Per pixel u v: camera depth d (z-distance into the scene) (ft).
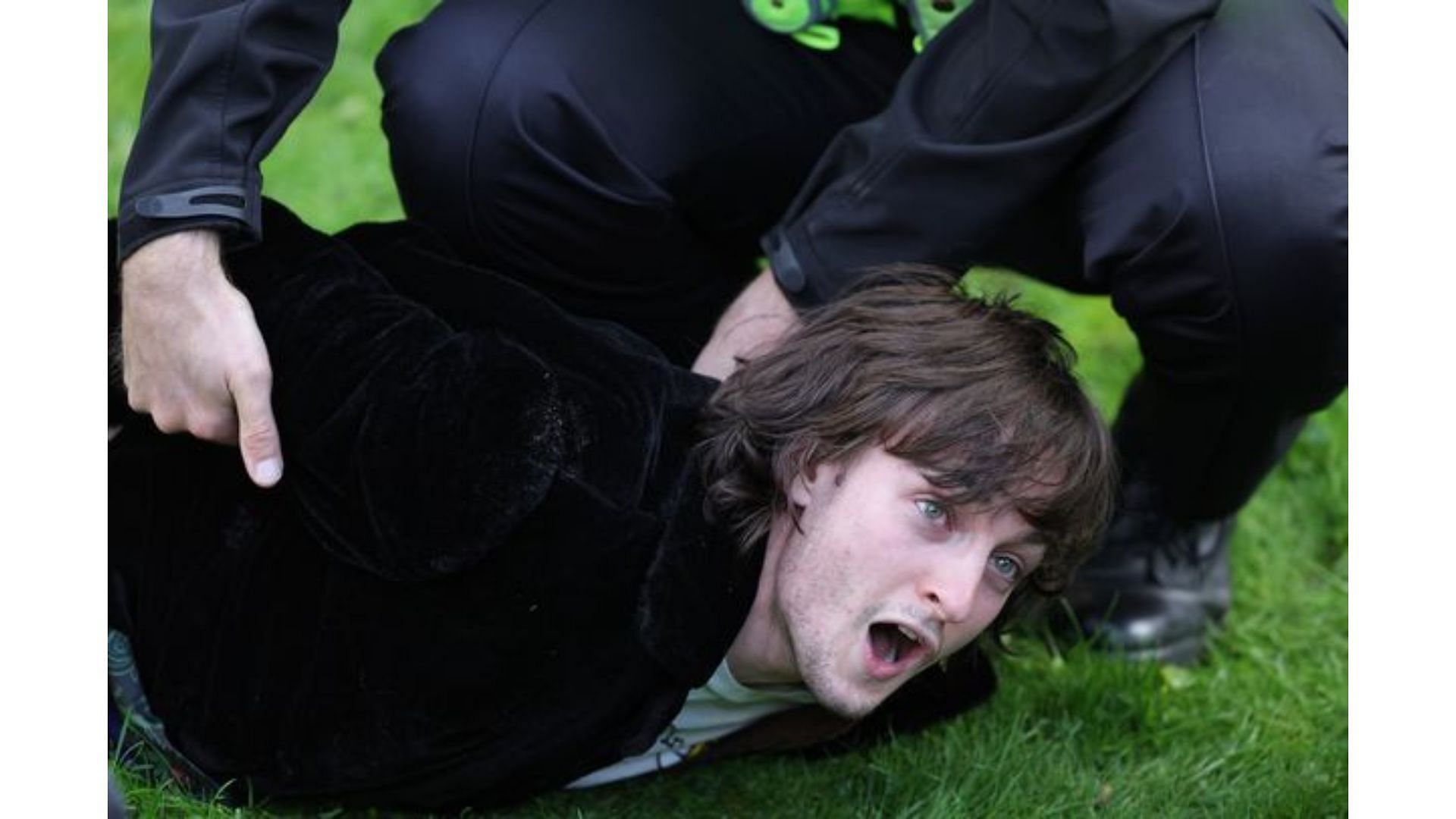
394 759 5.83
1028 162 6.14
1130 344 9.62
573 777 6.05
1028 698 7.22
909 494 5.60
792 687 6.07
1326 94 6.18
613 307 7.18
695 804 6.40
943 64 6.29
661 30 6.91
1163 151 6.10
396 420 5.59
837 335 5.86
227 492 5.98
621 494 5.76
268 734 5.92
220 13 5.61
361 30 11.35
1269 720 7.25
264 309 5.84
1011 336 5.90
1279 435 6.97
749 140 7.02
